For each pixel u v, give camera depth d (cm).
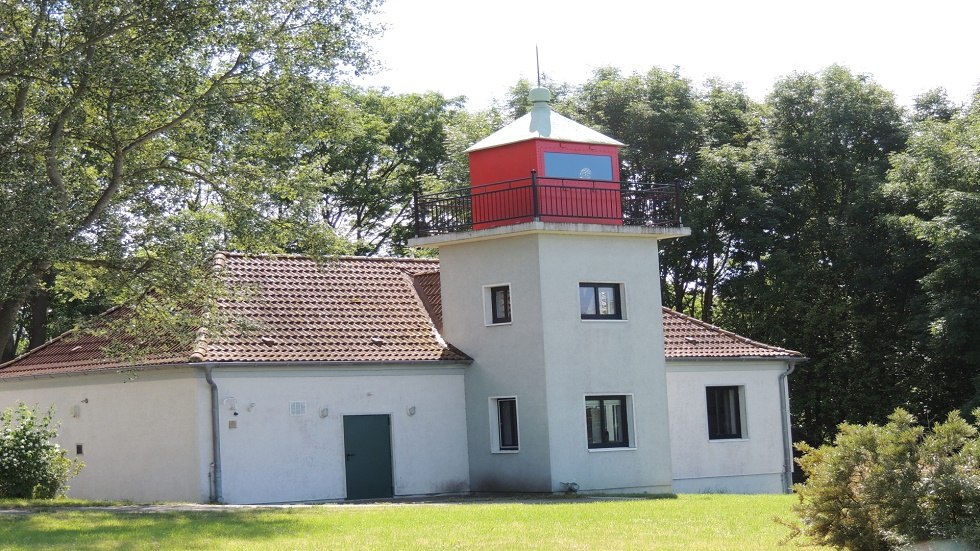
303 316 2908
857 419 4503
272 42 2500
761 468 3381
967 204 3853
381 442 2825
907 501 1371
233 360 2602
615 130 4909
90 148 2589
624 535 1792
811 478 1484
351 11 2573
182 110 2538
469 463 2961
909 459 1401
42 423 2762
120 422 2769
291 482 2672
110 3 2300
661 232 3003
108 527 1914
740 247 4747
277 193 2627
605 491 2883
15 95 2453
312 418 2722
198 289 2477
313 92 2577
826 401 4547
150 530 1869
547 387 2811
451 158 4959
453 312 3009
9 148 2325
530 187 2841
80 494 2858
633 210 2992
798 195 4678
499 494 2880
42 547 1664
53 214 2236
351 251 2744
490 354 2931
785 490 3425
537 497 2744
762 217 4584
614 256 2967
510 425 2919
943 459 1381
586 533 1817
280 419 2675
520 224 2816
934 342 3978
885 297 4559
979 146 3994
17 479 2573
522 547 1650
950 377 4400
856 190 4569
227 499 2575
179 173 2645
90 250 2373
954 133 4203
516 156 2894
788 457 3441
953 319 3831
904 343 4503
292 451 2683
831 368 4544
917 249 4344
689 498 2644
